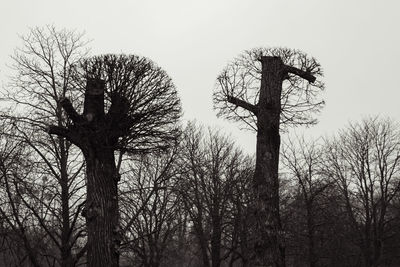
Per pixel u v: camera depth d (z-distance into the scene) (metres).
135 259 30.41
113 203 12.98
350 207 33.84
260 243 12.71
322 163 34.19
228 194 32.19
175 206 29.94
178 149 30.20
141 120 13.47
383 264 35.38
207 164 33.88
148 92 13.57
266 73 14.03
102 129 12.95
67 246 16.80
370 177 34.84
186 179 30.84
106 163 13.12
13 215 17.19
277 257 12.65
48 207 16.83
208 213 31.80
